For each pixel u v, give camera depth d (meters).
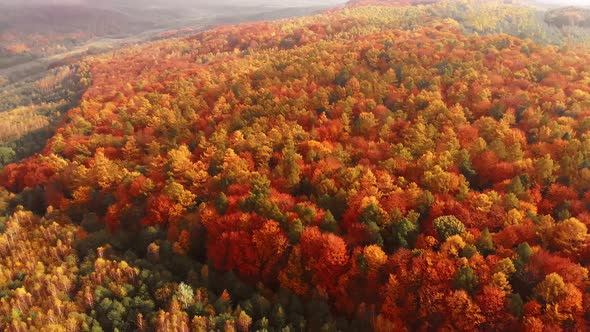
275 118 121.88
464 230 69.06
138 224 89.44
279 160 100.81
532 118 104.56
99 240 85.19
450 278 60.56
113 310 65.19
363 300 65.12
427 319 59.47
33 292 70.38
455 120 107.50
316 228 72.62
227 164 97.38
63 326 62.41
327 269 68.12
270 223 74.25
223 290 71.25
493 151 91.62
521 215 71.56
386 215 73.56
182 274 75.44
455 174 85.19
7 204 106.19
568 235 65.50
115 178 103.31
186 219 85.06
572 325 54.06
